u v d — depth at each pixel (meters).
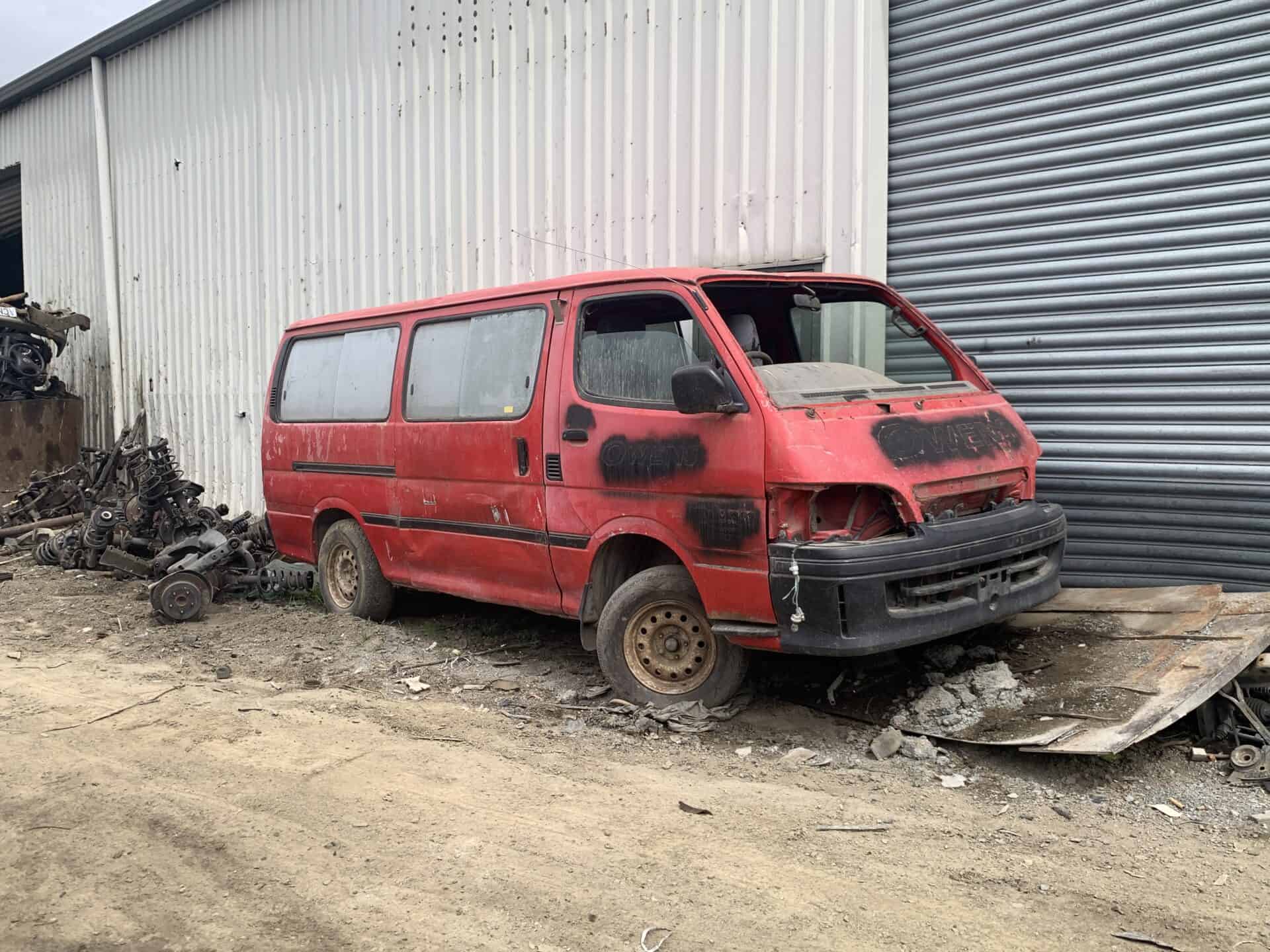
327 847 3.75
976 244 7.02
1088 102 6.50
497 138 9.71
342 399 7.17
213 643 6.92
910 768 4.43
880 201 7.30
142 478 9.84
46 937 3.18
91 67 14.74
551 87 9.21
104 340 15.02
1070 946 2.97
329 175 11.46
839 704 5.10
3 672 6.34
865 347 5.94
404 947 3.07
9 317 14.02
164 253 13.82
